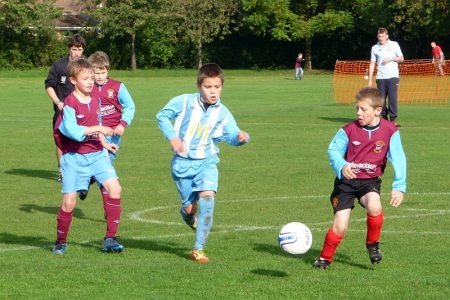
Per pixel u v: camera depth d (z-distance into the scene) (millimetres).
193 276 10688
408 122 33969
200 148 11586
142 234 13789
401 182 10914
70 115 11906
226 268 11141
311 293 9859
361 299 9617
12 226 14594
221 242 13016
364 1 95000
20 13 92125
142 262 11531
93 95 14258
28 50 94875
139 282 10383
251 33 100625
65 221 12102
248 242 13023
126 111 15531
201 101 11586
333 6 98250
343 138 11016
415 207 16078
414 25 89438
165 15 95062
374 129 10898
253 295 9750
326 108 42375
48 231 14156
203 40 96750
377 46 31547
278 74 92188
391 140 10938
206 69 11469
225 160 23188
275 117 37281
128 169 21719
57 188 19078
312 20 96375
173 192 18203
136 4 94938
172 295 9766
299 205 16453
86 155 12180
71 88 19484
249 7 95812
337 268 11164
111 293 9867
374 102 10797
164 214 15680
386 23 93312
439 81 63312
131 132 31109
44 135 30359
